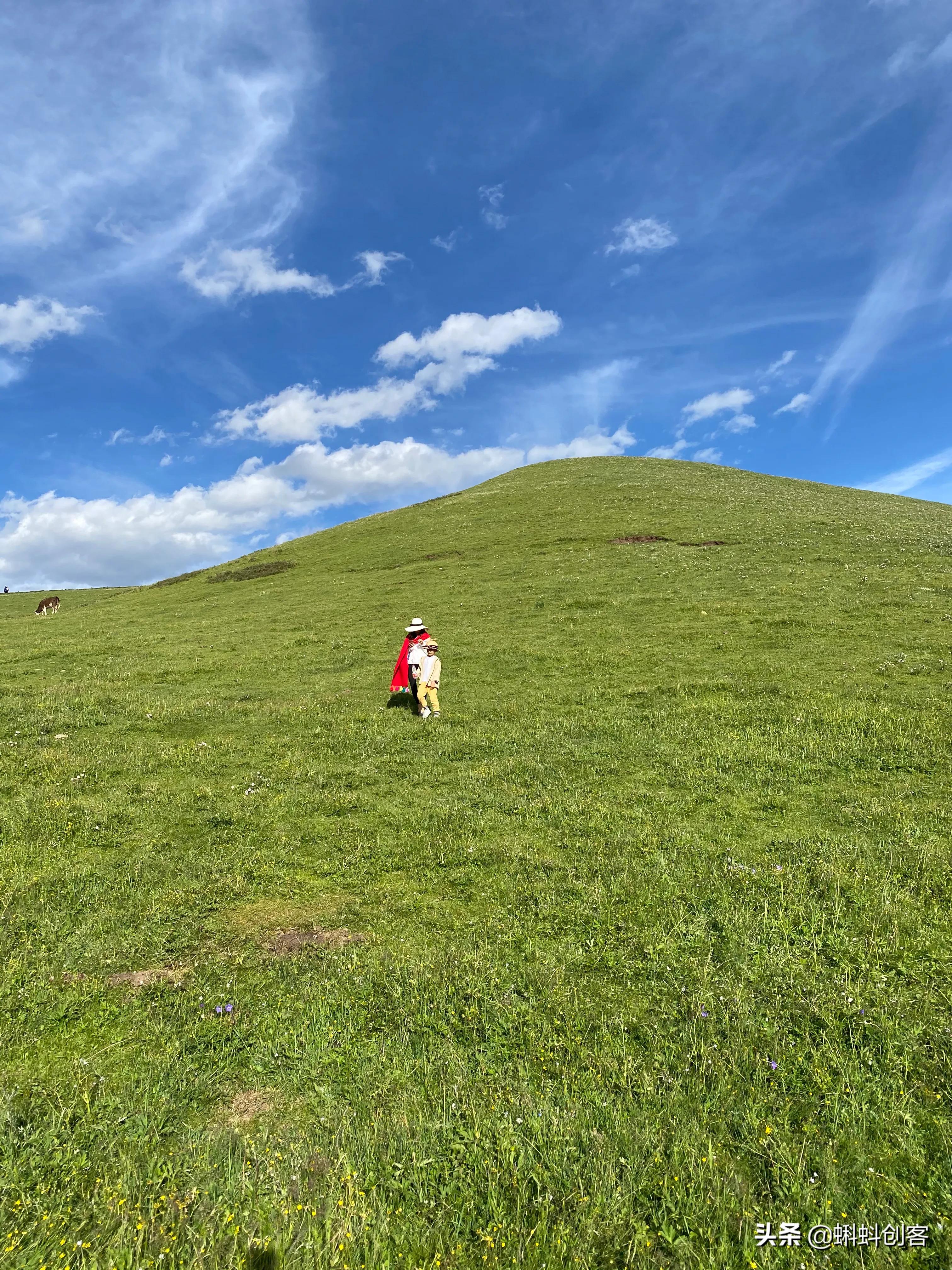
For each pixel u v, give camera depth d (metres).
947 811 9.58
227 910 7.70
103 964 6.53
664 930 6.95
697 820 9.86
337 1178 4.04
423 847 9.26
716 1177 4.00
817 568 31.45
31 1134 4.34
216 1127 4.56
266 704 17.86
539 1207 3.85
